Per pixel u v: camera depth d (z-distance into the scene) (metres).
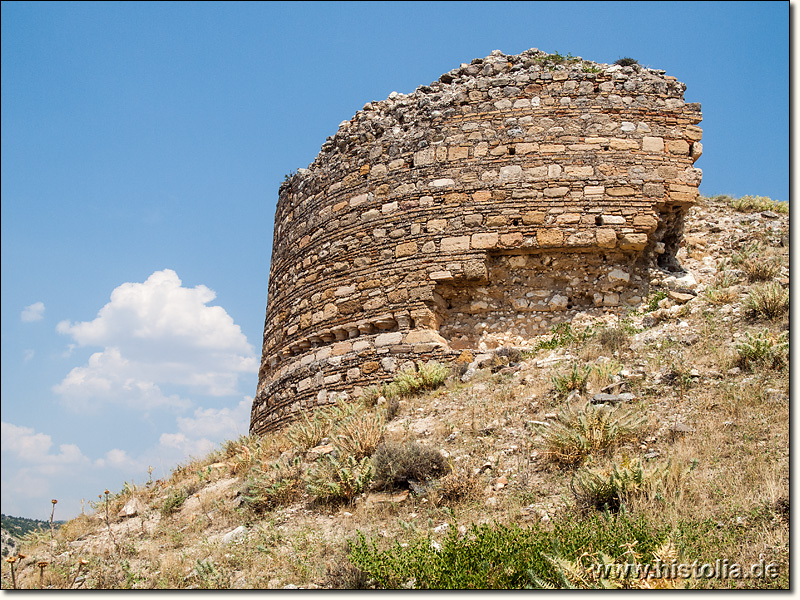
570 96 16.67
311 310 18.14
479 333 16.19
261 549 9.66
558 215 16.00
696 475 8.89
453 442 11.64
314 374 17.31
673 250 16.94
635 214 15.93
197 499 13.33
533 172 16.30
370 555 8.02
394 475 10.68
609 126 16.44
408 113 17.91
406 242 16.70
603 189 16.06
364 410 14.68
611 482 8.68
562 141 16.41
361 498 10.73
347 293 17.33
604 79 16.78
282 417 17.95
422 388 15.02
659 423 10.49
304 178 19.95
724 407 10.52
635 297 16.08
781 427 9.62
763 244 18.66
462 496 9.92
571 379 12.18
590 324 15.64
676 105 16.72
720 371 11.71
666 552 6.97
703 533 7.59
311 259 18.56
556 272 16.19
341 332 17.34
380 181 17.48
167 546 11.31
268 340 20.55
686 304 15.08
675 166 16.30
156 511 13.50
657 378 11.95
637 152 16.31
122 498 14.49
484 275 15.96
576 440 10.04
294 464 12.38
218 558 10.02
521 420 11.72
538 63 17.16
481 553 7.49
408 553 7.84
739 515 7.86
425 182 16.88
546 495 9.41
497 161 16.53
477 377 14.54
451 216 16.45
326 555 9.20
